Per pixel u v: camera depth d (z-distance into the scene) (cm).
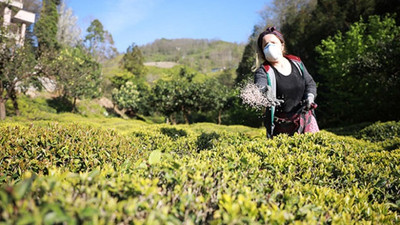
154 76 6153
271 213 125
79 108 2664
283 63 382
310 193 183
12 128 322
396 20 2100
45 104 2353
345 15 2408
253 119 2403
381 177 245
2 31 1407
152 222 95
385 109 1652
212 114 3030
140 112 3281
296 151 289
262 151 269
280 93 375
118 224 103
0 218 88
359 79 1573
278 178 211
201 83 2383
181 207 121
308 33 2516
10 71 1384
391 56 1334
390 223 163
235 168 206
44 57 1487
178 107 2392
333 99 1897
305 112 385
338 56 1816
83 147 301
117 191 123
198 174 151
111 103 3597
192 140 450
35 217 80
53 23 3584
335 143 331
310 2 3322
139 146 389
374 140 802
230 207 112
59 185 114
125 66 5259
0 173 251
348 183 233
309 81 389
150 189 123
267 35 395
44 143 298
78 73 1711
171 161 178
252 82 365
